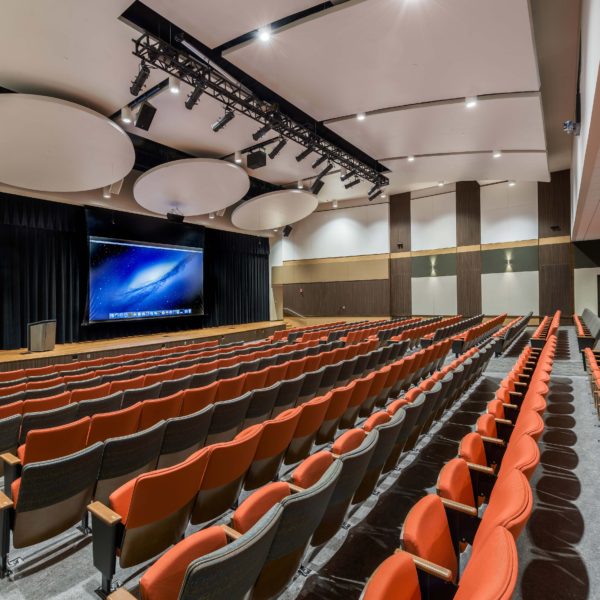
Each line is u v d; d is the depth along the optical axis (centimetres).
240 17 478
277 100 760
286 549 146
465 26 492
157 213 1177
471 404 502
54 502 206
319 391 458
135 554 182
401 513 256
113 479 233
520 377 430
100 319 1042
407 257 1617
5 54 525
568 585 191
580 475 301
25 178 803
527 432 192
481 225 1482
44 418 309
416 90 659
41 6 434
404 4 455
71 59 542
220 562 105
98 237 1037
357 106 720
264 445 253
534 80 624
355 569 205
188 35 559
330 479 154
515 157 1006
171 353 827
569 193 1345
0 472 300
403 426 265
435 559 139
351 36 515
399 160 1042
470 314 1496
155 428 247
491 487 201
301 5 460
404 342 715
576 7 596
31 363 773
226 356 673
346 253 1738
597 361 582
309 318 1817
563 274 1355
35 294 959
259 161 829
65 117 609
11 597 191
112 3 434
